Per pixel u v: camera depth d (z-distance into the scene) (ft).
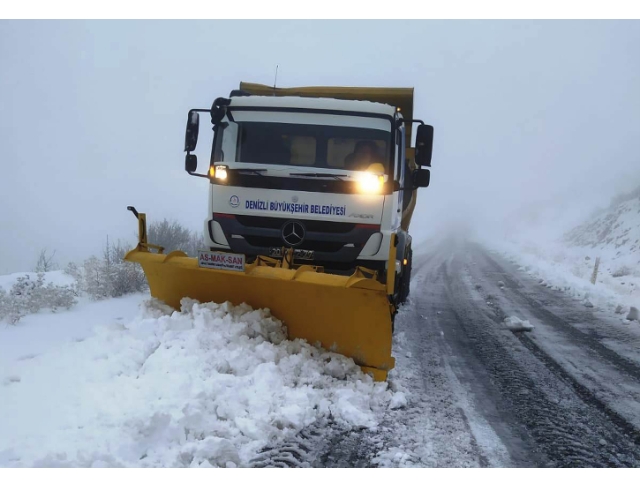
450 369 20.49
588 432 14.99
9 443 11.69
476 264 68.69
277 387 15.25
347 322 17.46
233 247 20.68
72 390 14.26
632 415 16.44
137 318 18.78
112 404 13.37
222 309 18.02
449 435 14.32
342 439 13.67
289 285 17.40
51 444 11.59
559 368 21.33
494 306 35.63
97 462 11.00
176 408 13.19
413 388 17.94
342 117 21.12
